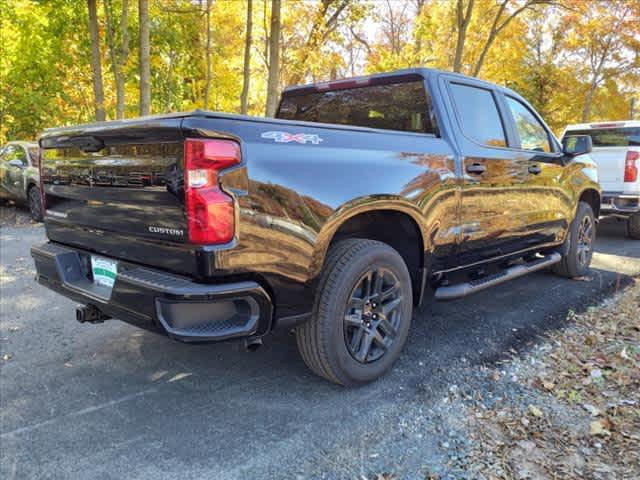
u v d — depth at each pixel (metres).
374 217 3.26
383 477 2.22
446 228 3.44
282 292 2.51
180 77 18.73
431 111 3.50
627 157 7.63
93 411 2.77
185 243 2.28
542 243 4.77
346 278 2.81
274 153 2.42
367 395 2.95
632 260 6.62
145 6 11.18
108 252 2.77
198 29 17.59
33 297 4.80
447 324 4.11
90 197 2.78
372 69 19.94
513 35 22.22
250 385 3.08
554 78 23.39
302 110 4.38
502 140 4.07
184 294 2.21
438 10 20.55
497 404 2.84
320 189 2.60
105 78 17.02
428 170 3.23
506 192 4.00
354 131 2.89
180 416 2.72
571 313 4.25
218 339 2.31
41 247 3.23
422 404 2.85
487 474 2.24
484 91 4.00
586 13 20.89
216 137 2.21
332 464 2.31
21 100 14.85
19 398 2.91
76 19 14.79
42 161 3.21
